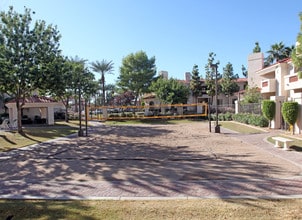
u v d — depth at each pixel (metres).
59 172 9.40
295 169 8.84
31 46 21.75
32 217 5.23
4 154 13.44
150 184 7.54
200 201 5.92
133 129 28.19
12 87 21.56
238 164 9.90
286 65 26.06
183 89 45.88
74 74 37.12
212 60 55.94
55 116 46.72
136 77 55.94
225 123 31.00
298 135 17.00
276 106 21.66
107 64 53.91
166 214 5.23
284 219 4.87
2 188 7.40
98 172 9.26
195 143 16.25
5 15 21.12
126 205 5.78
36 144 17.08
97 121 42.03
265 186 6.98
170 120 41.31
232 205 5.59
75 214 5.32
